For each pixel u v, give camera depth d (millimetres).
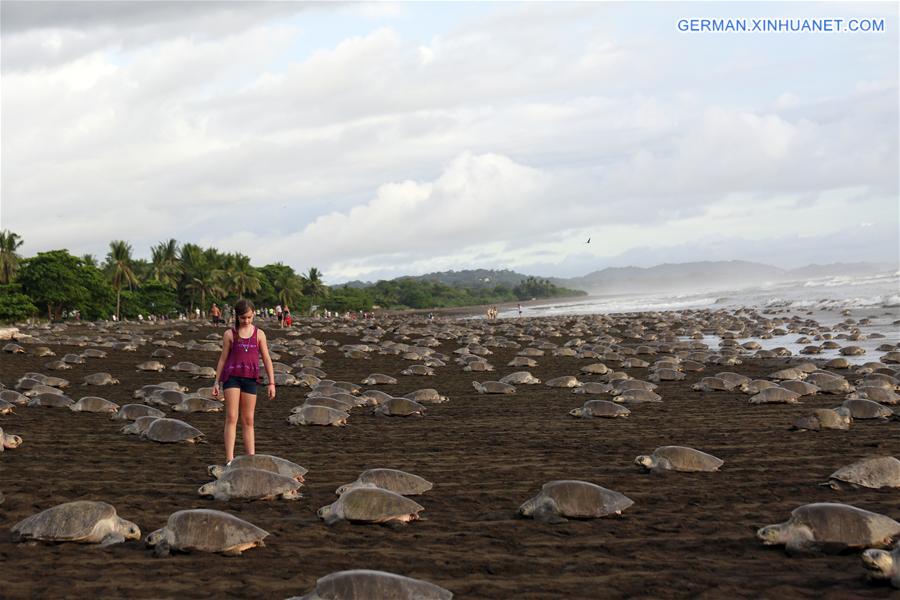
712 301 109625
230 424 9906
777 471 9773
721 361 27172
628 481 9398
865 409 13922
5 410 15758
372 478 8836
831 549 6344
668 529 7273
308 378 22094
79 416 15578
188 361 31297
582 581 5867
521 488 9180
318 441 12898
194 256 116938
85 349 36688
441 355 35188
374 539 7074
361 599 5066
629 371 26328
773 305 77375
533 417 15570
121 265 99750
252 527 6801
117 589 5691
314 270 158000
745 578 5840
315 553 6621
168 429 12602
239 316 10008
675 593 5555
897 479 8617
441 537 7137
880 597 5352
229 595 5578
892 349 29719
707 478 9469
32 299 85125
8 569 6172
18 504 8320
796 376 21375
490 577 6004
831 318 53375
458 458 11250
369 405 17594
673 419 14797
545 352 36062
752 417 14703
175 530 6664
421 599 5164
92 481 9555
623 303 150875
